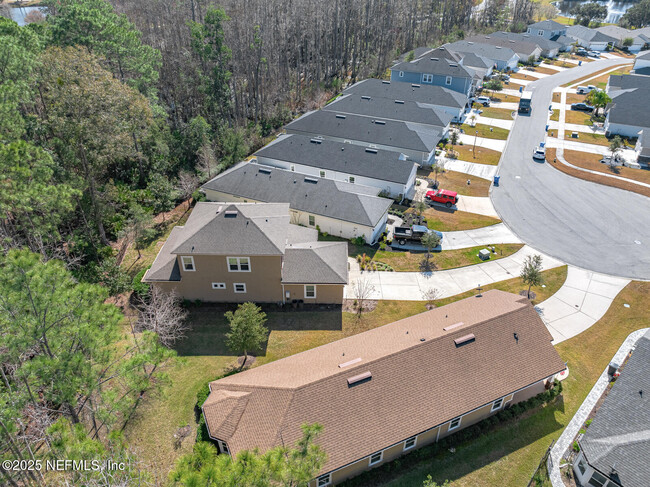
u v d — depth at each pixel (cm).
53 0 6322
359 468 2166
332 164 4944
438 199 4703
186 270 3148
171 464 2214
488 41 10438
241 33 6550
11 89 2984
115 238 4172
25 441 1809
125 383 1947
